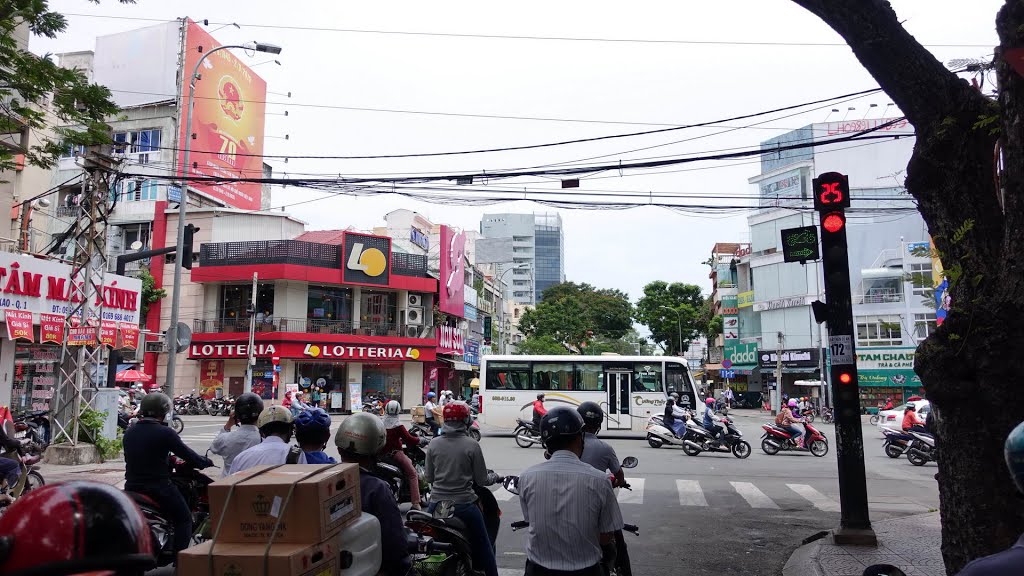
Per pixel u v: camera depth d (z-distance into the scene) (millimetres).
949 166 4574
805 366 41469
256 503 2758
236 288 36969
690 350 62688
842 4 4777
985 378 4125
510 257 64000
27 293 15477
